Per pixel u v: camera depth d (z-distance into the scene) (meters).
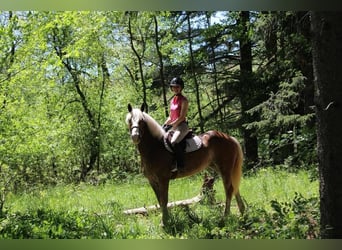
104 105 22.44
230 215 7.52
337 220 4.94
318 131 5.04
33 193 13.65
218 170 8.42
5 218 7.87
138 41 21.61
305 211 6.72
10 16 11.65
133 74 23.02
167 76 21.02
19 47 11.76
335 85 4.80
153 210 8.62
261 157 15.57
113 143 22.34
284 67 14.13
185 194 10.80
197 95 18.94
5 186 12.48
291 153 13.70
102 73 22.66
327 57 4.82
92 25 16.09
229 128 17.30
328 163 4.93
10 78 11.79
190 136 8.04
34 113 13.86
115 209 8.80
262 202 8.73
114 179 17.11
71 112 22.16
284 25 13.16
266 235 5.92
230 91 16.55
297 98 13.48
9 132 11.52
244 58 17.61
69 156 21.12
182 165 7.75
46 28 11.84
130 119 7.49
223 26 17.95
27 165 14.77
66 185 16.48
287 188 9.69
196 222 7.38
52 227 6.45
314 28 4.93
